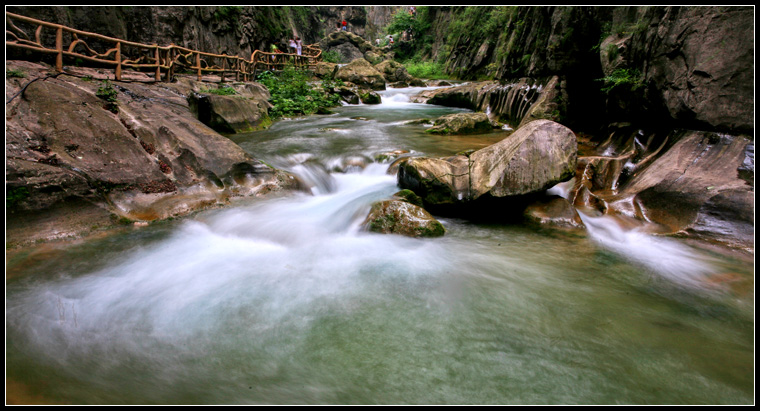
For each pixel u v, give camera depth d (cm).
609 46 774
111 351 268
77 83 722
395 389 241
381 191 628
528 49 1278
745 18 505
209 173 618
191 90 1033
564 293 362
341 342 287
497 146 582
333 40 4297
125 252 428
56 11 959
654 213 518
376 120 1334
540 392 240
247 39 1948
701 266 405
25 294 335
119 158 542
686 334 299
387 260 432
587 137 903
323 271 402
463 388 243
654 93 646
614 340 292
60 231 443
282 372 254
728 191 470
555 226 526
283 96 1533
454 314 327
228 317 314
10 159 432
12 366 244
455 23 2878
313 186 699
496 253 454
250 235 499
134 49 1202
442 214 578
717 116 536
